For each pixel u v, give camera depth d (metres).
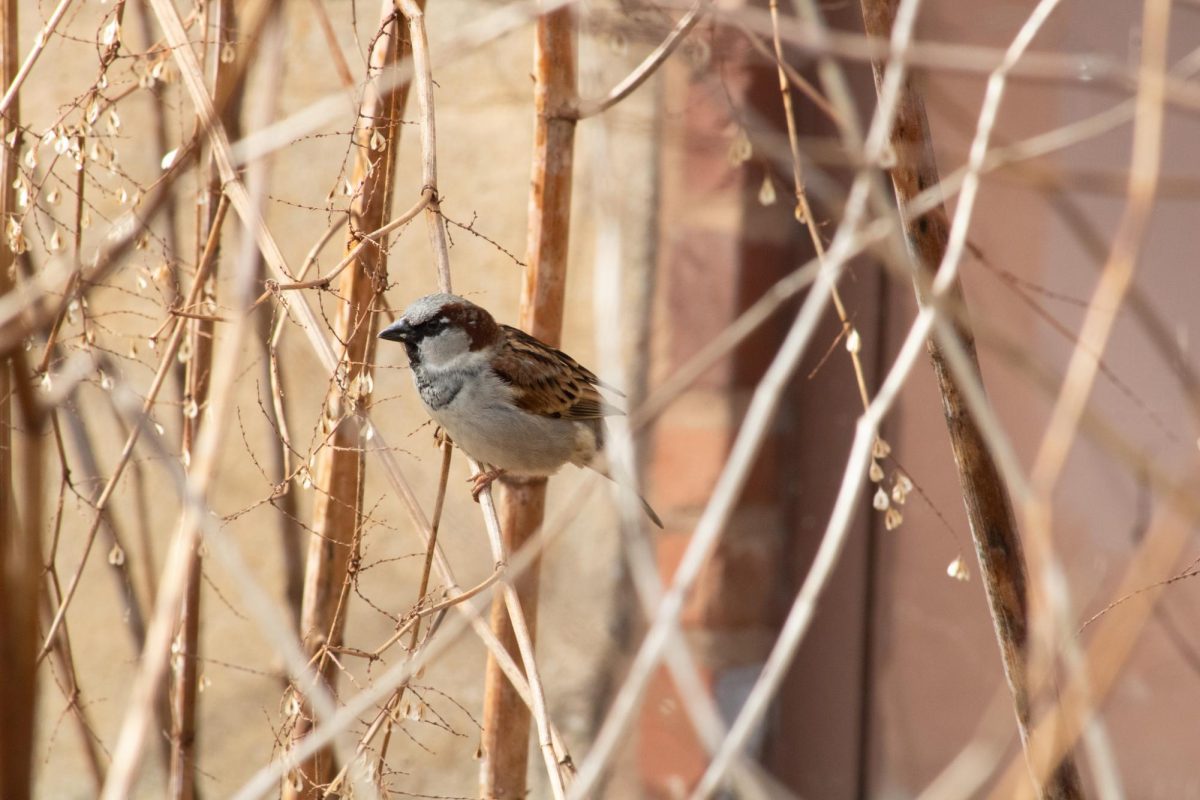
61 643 6.20
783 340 8.96
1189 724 7.44
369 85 5.66
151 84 5.72
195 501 2.91
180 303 5.98
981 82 8.24
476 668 8.98
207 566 8.88
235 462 8.70
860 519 9.18
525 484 6.56
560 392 7.52
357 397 5.38
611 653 8.98
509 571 4.17
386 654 8.66
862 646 9.27
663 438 9.01
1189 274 7.64
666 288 8.83
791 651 3.17
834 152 6.34
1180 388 7.42
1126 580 3.03
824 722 9.36
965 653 8.73
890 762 9.18
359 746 5.00
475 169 9.01
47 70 8.42
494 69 8.89
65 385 2.84
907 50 3.58
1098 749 2.88
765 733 9.36
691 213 8.72
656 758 8.88
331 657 5.13
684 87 8.24
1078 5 7.95
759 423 3.20
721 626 9.08
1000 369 8.32
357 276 5.70
